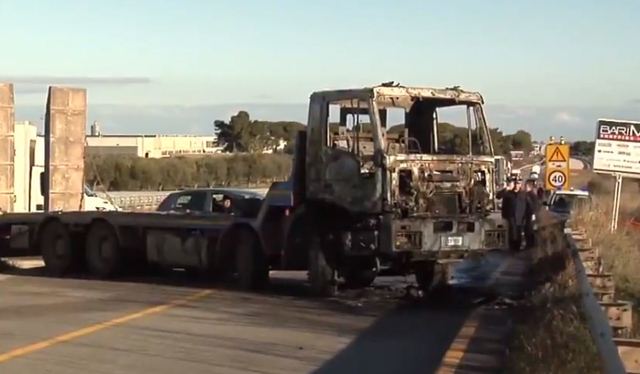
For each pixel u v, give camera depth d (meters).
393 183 25.69
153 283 32.41
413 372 17.12
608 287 21.55
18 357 18.61
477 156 26.81
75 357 18.56
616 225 43.78
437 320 23.58
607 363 10.01
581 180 82.06
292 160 28.31
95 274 34.84
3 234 37.78
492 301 27.06
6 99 40.16
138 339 20.69
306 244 28.20
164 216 32.47
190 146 118.81
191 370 17.27
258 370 17.27
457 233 26.09
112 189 85.31
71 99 41.09
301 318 23.86
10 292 29.89
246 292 29.38
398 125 26.53
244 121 81.44
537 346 17.25
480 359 18.05
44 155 42.16
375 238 25.98
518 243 33.69
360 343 20.22
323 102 27.23
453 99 26.83
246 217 29.77
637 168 41.12
